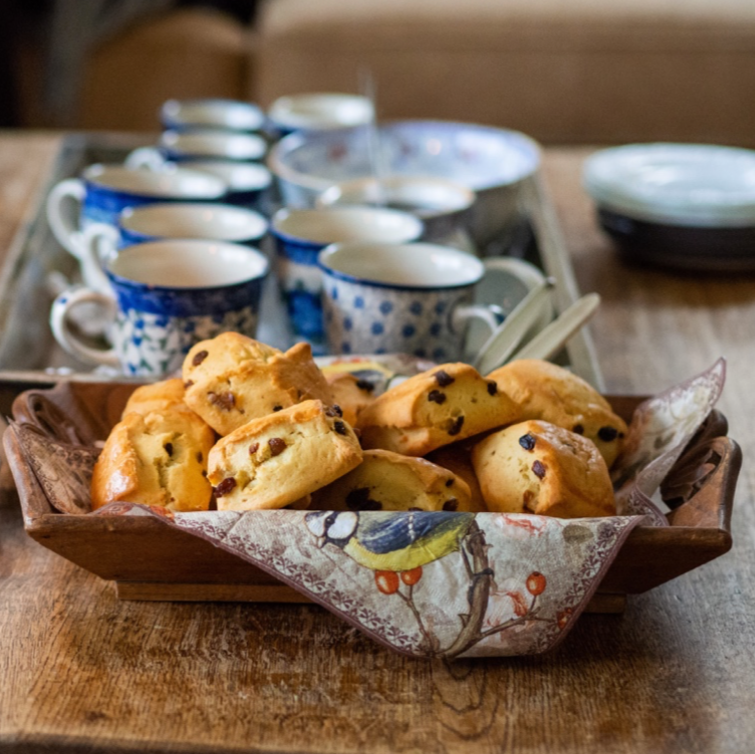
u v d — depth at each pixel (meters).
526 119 1.93
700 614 0.73
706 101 1.91
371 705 0.68
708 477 0.72
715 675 0.70
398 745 0.66
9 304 0.97
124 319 0.86
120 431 0.73
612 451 0.77
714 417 0.75
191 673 0.69
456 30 1.89
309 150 1.19
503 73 1.90
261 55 1.93
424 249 0.91
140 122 2.00
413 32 1.89
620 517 0.69
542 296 0.87
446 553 0.68
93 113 1.99
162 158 1.16
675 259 1.12
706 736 0.67
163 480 0.72
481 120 1.93
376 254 0.91
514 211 1.09
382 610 0.68
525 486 0.71
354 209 0.97
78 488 0.72
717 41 1.87
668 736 0.67
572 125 1.94
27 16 2.47
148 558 0.70
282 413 0.70
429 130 1.22
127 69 1.97
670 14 1.89
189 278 0.90
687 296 1.09
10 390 0.81
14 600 0.72
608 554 0.68
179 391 0.75
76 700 0.67
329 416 0.70
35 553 0.75
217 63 1.97
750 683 0.70
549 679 0.69
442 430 0.73
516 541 0.68
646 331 1.02
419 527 0.68
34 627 0.71
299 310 0.94
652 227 1.11
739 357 0.99
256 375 0.73
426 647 0.68
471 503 0.73
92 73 1.97
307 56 1.90
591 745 0.67
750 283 1.12
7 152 1.32
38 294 1.02
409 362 0.82
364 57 1.90
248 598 0.72
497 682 0.69
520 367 0.77
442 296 0.86
